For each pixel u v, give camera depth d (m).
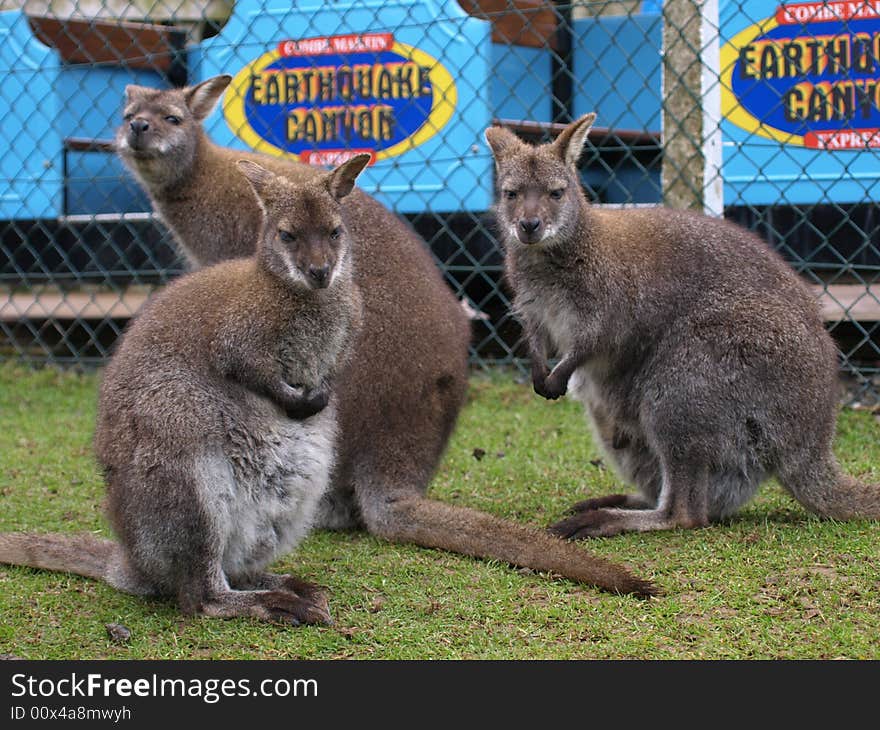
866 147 6.82
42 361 9.27
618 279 5.21
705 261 5.18
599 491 5.85
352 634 3.93
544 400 7.63
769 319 5.02
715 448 5.02
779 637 3.79
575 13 8.98
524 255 5.38
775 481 5.80
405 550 4.92
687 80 7.15
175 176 6.55
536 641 3.85
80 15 9.22
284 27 8.16
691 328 5.10
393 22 7.85
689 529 5.03
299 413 4.16
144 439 3.98
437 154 7.83
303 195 4.23
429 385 5.34
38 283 10.77
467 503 5.70
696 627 3.89
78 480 6.18
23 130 8.95
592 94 8.90
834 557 4.53
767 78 7.20
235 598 4.06
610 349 5.28
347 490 5.27
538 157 5.32
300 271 4.10
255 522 4.16
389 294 5.32
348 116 8.05
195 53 8.78
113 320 9.48
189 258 6.76
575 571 4.36
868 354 8.06
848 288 8.06
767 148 7.29
